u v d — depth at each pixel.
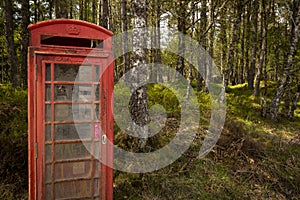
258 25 17.41
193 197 4.64
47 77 3.40
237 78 24.25
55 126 3.51
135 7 5.59
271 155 6.12
